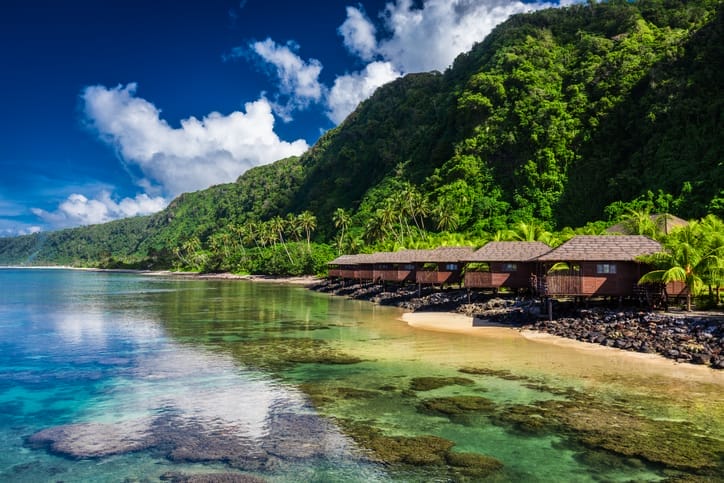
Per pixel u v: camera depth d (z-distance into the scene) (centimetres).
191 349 2892
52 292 8488
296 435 1508
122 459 1365
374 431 1531
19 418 1719
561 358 2452
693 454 1322
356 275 7350
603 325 2953
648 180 8175
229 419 1661
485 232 9419
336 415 1683
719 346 2308
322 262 11719
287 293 7894
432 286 5547
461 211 10500
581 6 15175
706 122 8075
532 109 11362
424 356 2595
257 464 1315
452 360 2481
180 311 5084
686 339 2458
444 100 15688
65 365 2517
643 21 12538
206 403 1836
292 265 12488
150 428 1593
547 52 12988
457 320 3856
